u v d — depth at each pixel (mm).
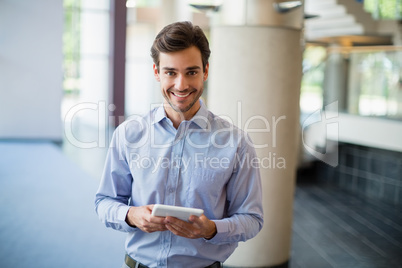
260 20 3932
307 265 4523
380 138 7734
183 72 1661
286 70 4059
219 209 1815
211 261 1830
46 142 11180
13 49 11219
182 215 1579
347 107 8891
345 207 6992
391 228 5977
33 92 11438
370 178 7887
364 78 8586
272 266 4312
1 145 10484
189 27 1658
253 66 3990
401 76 7879
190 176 1780
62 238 4797
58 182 7223
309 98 9391
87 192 6699
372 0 8242
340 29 8289
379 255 4934
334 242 5305
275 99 4047
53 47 11461
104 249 4555
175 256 1785
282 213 4277
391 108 7977
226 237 1701
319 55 9508
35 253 4371
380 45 8258
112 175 1866
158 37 1680
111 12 13203
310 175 9078
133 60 15883
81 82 13656
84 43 13594
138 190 1821
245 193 1834
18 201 6090
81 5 13492
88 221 5387
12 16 11125
